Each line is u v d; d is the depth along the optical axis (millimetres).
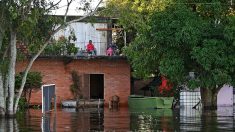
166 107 32312
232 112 27422
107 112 28172
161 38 29344
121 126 19062
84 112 28047
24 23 22812
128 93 37375
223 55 29000
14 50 23875
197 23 29203
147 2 31328
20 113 26766
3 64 23875
